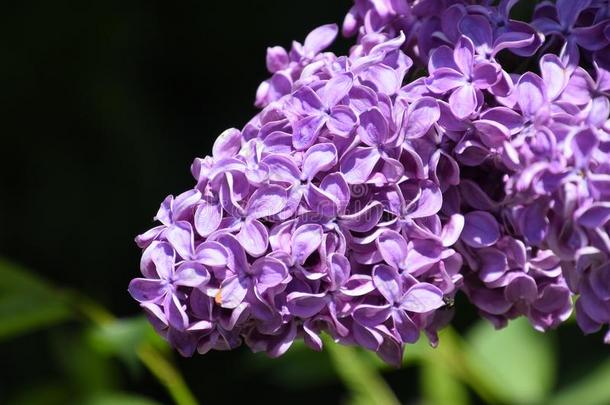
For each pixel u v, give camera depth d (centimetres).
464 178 97
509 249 97
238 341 97
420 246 96
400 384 184
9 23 178
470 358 112
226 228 96
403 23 99
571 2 98
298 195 96
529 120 96
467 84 96
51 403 117
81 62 184
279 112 97
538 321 98
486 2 99
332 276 96
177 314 96
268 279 96
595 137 95
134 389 183
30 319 108
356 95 97
